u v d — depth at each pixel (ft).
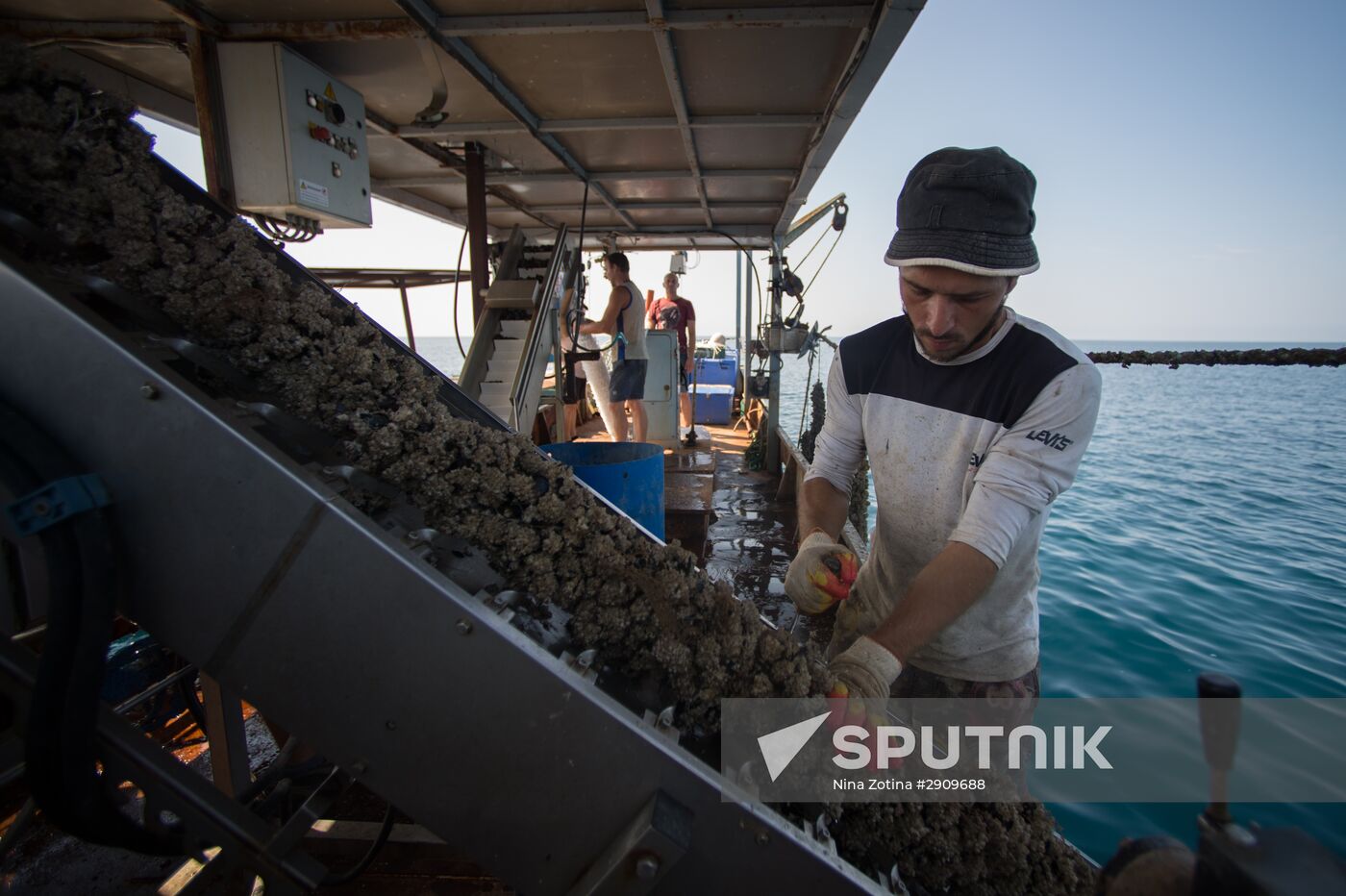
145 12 7.27
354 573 2.50
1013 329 4.65
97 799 2.49
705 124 10.85
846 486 5.95
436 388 3.40
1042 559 24.39
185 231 2.83
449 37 7.88
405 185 15.25
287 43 8.00
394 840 4.48
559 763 2.65
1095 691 15.12
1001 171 3.79
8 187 2.56
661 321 25.12
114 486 2.43
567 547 3.16
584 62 8.84
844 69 8.75
